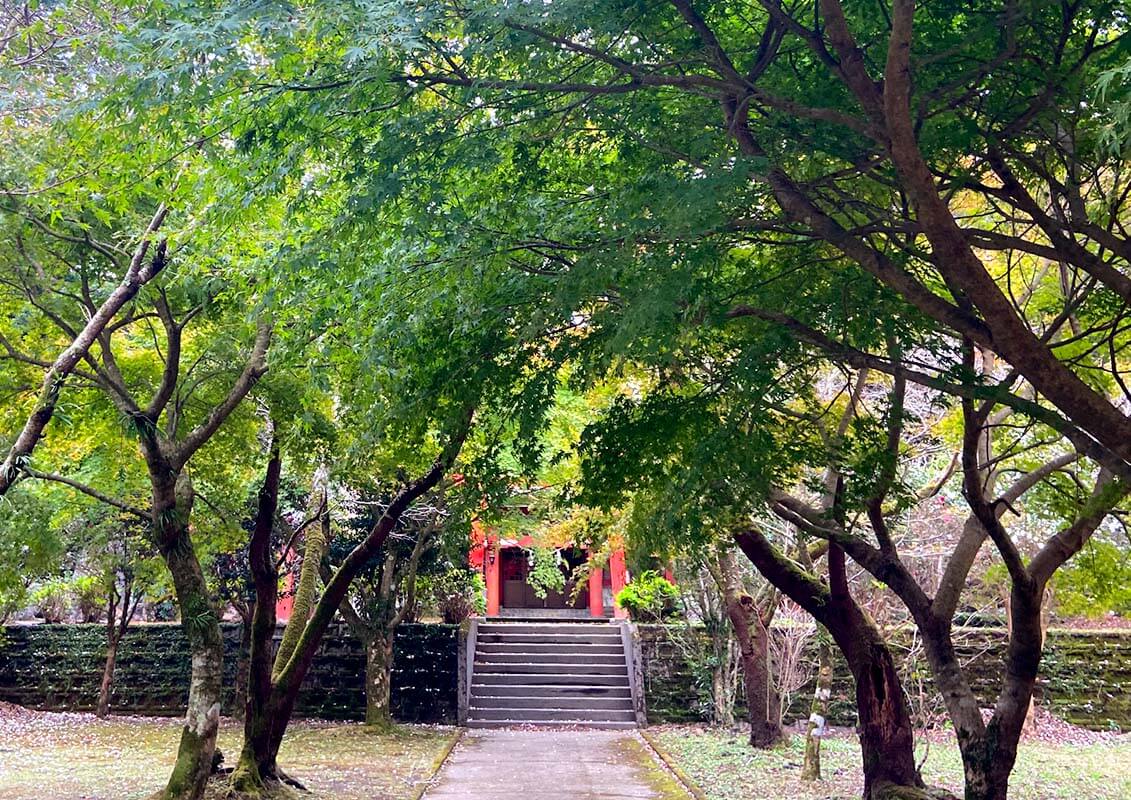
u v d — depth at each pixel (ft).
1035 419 21.24
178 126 18.30
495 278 22.03
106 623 65.16
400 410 23.59
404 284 22.79
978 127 19.34
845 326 21.12
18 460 19.30
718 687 56.85
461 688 60.39
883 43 18.97
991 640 59.52
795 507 28.76
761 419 21.53
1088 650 60.80
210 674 30.30
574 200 21.68
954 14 18.70
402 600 60.75
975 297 15.14
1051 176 20.22
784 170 19.92
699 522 22.49
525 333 20.26
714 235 19.04
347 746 49.67
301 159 19.16
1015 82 18.86
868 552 28.48
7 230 26.07
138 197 26.48
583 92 18.44
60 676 63.26
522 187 20.74
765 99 17.30
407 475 48.80
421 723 59.77
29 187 23.84
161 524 30.09
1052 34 18.62
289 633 37.37
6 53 22.18
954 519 49.39
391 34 15.88
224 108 17.95
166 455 30.50
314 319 23.66
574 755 47.73
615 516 42.86
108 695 60.34
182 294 30.66
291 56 17.10
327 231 19.22
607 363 21.16
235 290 29.09
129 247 28.66
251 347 32.76
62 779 37.19
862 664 30.63
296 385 33.32
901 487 23.94
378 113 18.45
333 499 46.50
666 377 25.94
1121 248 17.89
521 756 47.37
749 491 22.13
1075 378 15.19
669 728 58.39
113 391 29.76
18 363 32.76
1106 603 34.22
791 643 51.06
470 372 23.17
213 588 55.36
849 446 24.20
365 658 61.77
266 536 34.88
